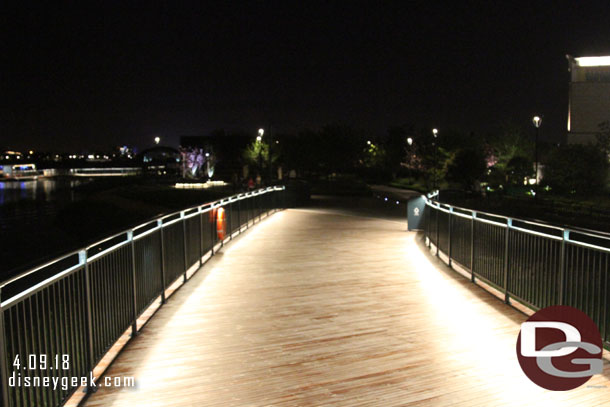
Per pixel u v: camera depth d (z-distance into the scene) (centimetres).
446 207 949
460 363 443
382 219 1875
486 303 637
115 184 6456
